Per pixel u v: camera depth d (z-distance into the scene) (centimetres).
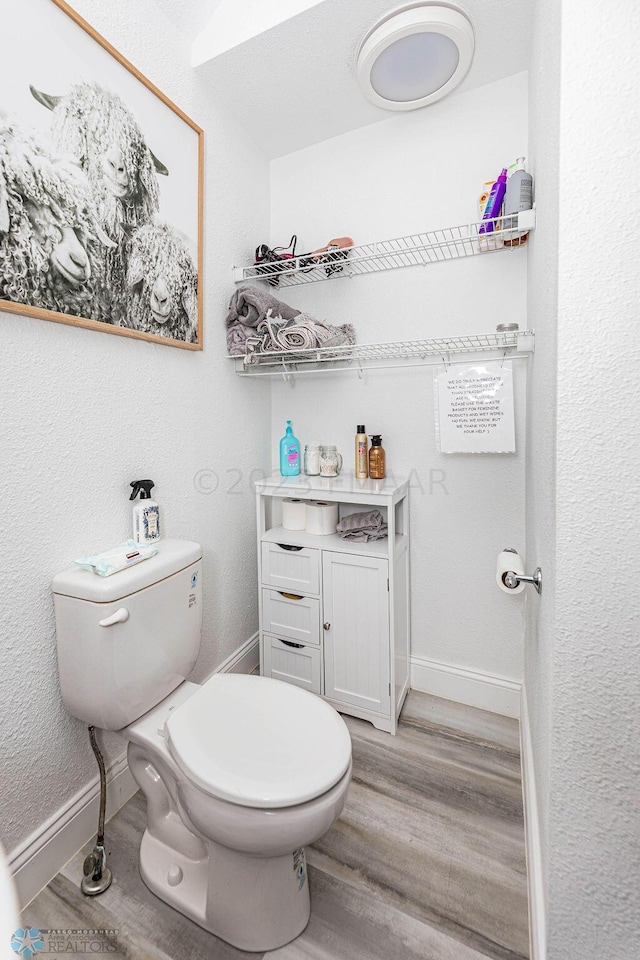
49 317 99
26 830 101
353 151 175
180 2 130
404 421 173
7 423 94
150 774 110
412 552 176
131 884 105
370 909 100
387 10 123
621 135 57
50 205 98
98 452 117
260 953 92
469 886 104
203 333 155
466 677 171
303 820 80
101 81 109
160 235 131
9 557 96
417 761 143
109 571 103
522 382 153
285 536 171
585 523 63
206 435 159
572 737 66
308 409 192
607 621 63
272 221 193
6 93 88
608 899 67
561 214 60
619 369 59
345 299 179
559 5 61
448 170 158
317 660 165
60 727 108
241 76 148
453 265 160
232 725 98
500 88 149
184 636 121
